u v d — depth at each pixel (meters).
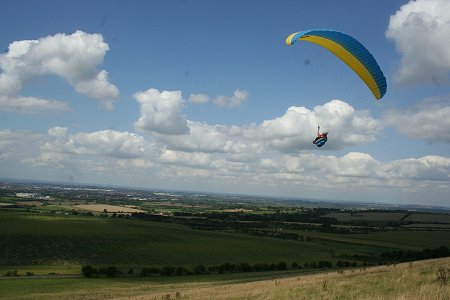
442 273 20.86
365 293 19.20
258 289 25.03
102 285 53.78
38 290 49.59
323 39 30.20
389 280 22.17
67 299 40.31
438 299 15.22
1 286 52.59
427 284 18.95
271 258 85.38
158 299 27.44
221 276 63.03
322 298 18.88
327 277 29.11
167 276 65.25
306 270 67.31
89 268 63.69
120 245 91.50
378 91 30.83
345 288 21.14
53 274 64.88
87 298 40.47
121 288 49.16
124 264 76.19
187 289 38.78
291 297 19.88
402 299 15.53
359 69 30.50
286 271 67.25
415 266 28.41
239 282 46.28
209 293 27.14
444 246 98.69
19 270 67.75
